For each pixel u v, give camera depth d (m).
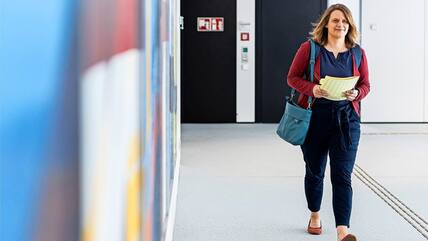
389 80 9.63
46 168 0.66
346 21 3.25
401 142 7.64
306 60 3.28
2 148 0.55
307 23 9.60
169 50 3.32
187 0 9.55
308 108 3.26
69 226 0.77
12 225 0.57
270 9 9.61
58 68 0.69
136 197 1.43
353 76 3.17
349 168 3.21
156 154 2.13
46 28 0.64
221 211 4.20
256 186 5.02
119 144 1.15
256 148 7.12
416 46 9.59
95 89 0.91
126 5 1.24
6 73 0.55
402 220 4.00
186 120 9.73
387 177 5.43
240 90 9.70
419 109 9.67
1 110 0.54
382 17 9.55
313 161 3.47
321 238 3.58
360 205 4.39
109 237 1.04
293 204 4.40
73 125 0.77
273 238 3.58
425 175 5.52
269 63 9.68
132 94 1.35
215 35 9.62
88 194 0.87
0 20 0.53
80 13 0.80
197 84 9.68
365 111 9.69
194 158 6.42
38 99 0.62
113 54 1.07
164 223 2.71
